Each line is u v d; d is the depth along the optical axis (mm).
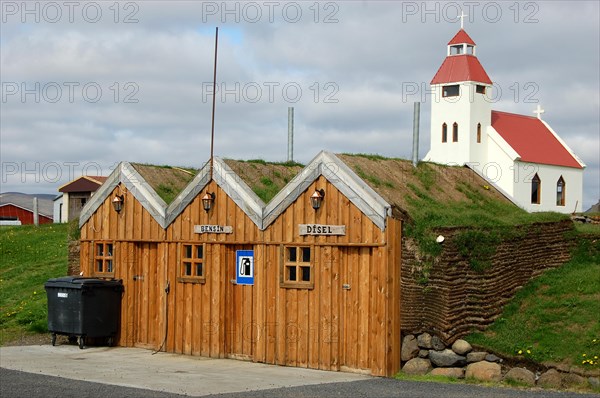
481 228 18266
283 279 17656
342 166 16844
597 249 20594
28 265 30250
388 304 16188
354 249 16750
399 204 18703
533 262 19422
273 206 17922
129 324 20484
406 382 15227
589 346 15586
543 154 63156
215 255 18938
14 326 22781
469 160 61688
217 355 18688
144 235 20375
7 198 73438
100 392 13570
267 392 13789
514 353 15953
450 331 16531
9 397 12992
